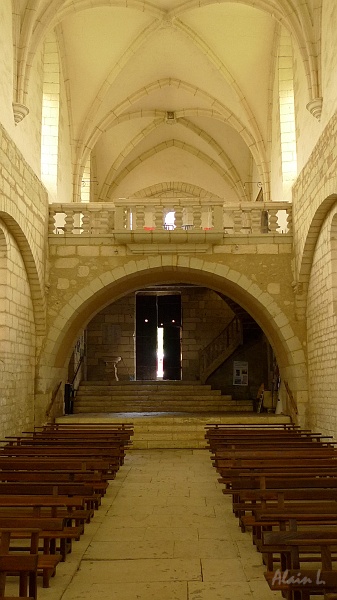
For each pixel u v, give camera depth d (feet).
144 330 84.99
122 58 58.95
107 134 75.41
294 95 51.26
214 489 31.40
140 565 18.92
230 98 63.77
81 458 29.17
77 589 16.78
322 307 45.14
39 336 50.52
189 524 24.18
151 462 41.06
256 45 57.88
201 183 85.25
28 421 47.93
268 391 65.05
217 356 76.23
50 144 55.21
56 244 51.80
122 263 51.70
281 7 44.37
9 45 40.34
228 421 52.13
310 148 45.52
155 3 53.26
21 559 12.96
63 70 58.03
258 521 19.27
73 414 61.16
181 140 80.23
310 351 49.55
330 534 13.97
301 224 48.11
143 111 72.18
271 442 35.29
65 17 49.47
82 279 51.52
